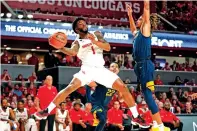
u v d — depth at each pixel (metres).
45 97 10.82
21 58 22.56
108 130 12.32
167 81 19.83
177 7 25.53
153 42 19.98
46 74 18.00
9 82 15.91
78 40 6.64
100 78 6.53
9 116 11.34
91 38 6.48
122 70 18.78
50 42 6.25
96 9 24.81
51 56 18.80
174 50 20.53
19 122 11.61
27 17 19.80
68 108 12.95
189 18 24.66
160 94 16.47
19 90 15.23
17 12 21.42
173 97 16.39
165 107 11.76
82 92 15.06
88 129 12.05
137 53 6.71
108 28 19.66
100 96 7.27
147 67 6.67
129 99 6.59
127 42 19.89
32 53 22.72
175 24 24.06
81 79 6.54
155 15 7.00
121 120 12.46
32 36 18.55
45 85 10.98
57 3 23.95
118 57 21.95
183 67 21.09
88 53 6.62
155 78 19.30
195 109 15.86
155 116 6.64
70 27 18.94
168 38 20.31
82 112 12.19
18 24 18.42
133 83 18.14
